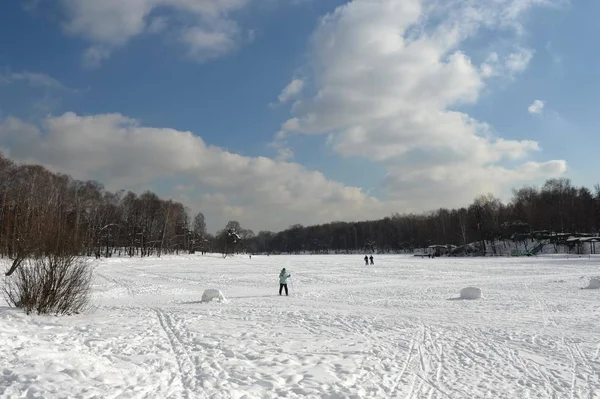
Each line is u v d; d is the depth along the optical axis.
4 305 16.14
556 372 8.62
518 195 116.12
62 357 7.52
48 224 15.28
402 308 18.25
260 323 14.02
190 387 6.89
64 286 14.78
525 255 80.12
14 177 59.47
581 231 95.50
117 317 14.57
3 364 6.80
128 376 7.15
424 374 8.44
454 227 117.75
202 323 13.75
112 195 96.00
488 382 7.96
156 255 97.94
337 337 11.82
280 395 6.86
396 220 153.25
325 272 46.69
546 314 16.09
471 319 15.05
